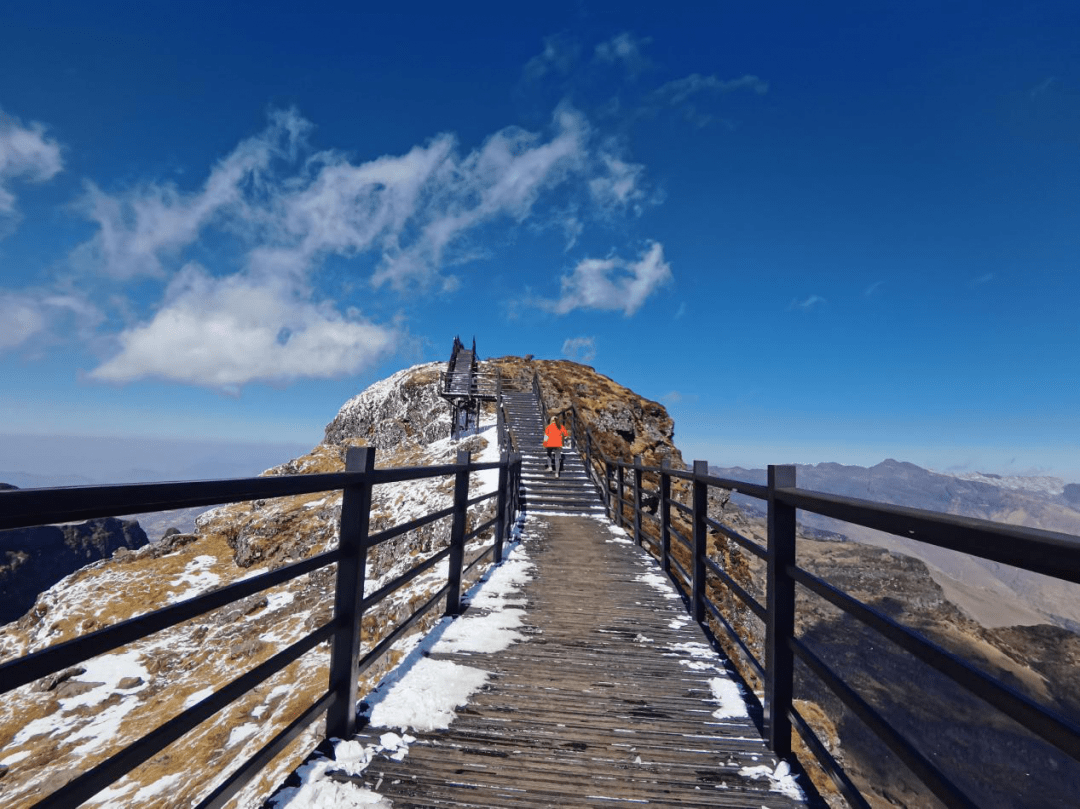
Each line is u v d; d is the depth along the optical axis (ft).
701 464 17.75
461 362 114.83
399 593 40.45
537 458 64.54
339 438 168.66
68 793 4.40
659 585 23.24
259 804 8.07
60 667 4.34
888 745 5.81
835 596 7.36
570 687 12.89
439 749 9.88
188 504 5.59
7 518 3.79
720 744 10.40
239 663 50.19
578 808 8.45
